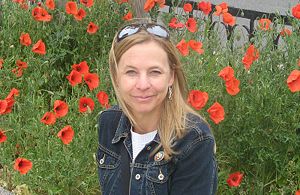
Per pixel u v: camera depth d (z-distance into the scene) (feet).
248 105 12.28
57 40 16.53
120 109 8.47
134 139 8.16
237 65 13.39
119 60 7.75
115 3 17.31
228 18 14.25
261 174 12.48
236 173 11.63
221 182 12.25
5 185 13.24
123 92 7.80
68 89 16.55
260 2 22.77
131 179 8.13
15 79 15.60
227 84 11.30
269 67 13.15
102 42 17.04
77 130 13.16
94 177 12.37
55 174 12.23
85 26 16.90
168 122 7.87
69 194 12.38
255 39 14.15
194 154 7.81
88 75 12.44
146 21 8.43
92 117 13.10
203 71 13.16
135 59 7.58
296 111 12.17
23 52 16.84
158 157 7.95
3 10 17.24
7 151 13.64
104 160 8.48
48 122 11.38
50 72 16.12
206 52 14.20
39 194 12.91
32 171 12.39
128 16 16.14
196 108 10.57
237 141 12.38
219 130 12.45
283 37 13.75
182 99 8.00
